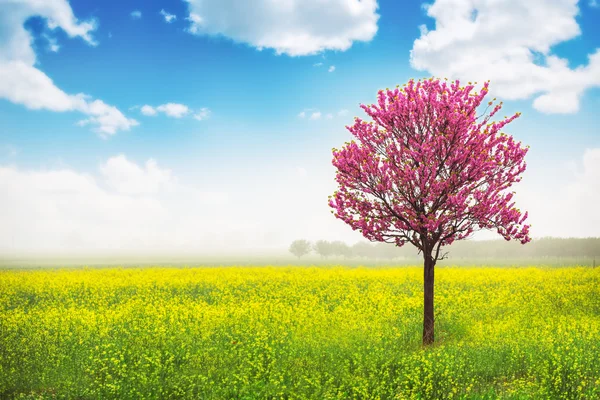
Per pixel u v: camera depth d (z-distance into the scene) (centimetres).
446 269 4197
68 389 995
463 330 1584
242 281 3303
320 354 1245
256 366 1109
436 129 1374
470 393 968
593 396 924
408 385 1023
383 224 1380
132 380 1034
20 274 3912
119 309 2067
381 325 1684
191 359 1205
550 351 1227
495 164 1341
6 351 1266
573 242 8838
